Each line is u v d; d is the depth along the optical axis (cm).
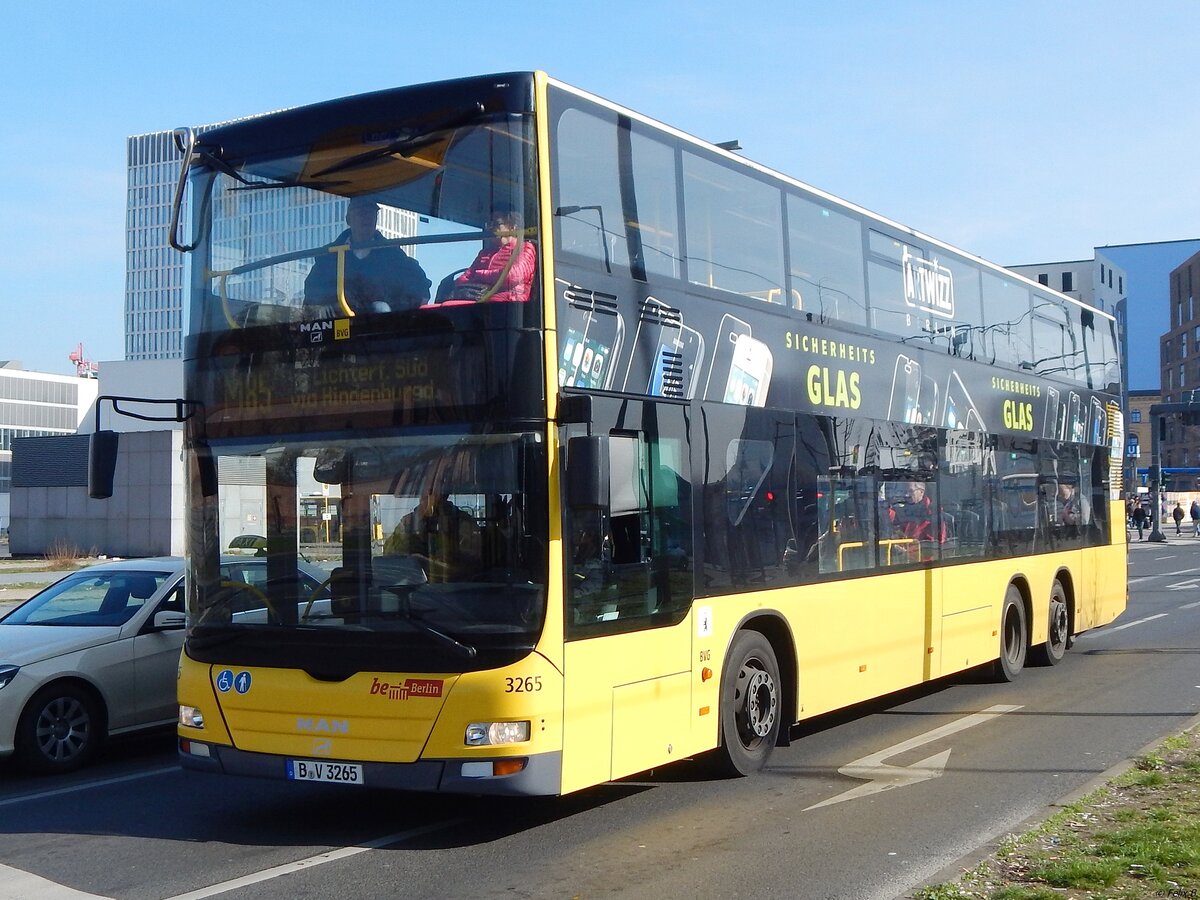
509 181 722
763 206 981
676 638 816
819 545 1005
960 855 691
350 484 731
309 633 726
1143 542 5978
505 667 684
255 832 783
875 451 1113
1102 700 1266
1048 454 1558
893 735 1087
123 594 1085
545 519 699
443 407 713
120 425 6944
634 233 814
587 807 831
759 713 923
